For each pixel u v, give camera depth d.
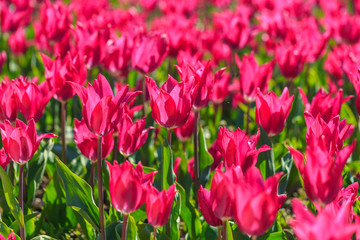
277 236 2.87
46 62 3.47
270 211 1.88
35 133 2.65
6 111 3.03
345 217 1.79
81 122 2.97
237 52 7.07
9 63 6.40
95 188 3.38
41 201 4.16
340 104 3.17
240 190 1.88
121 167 2.24
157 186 3.15
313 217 1.74
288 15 7.04
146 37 4.03
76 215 3.07
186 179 3.57
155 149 4.39
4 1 6.82
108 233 2.88
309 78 5.52
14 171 3.51
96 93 2.46
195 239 3.10
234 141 2.47
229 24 5.34
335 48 5.01
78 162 3.99
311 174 2.12
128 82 4.99
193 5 7.48
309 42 5.05
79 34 4.00
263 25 5.74
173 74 5.17
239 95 4.83
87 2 6.29
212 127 4.72
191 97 2.76
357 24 5.80
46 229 3.43
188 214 3.07
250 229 1.92
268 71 3.65
